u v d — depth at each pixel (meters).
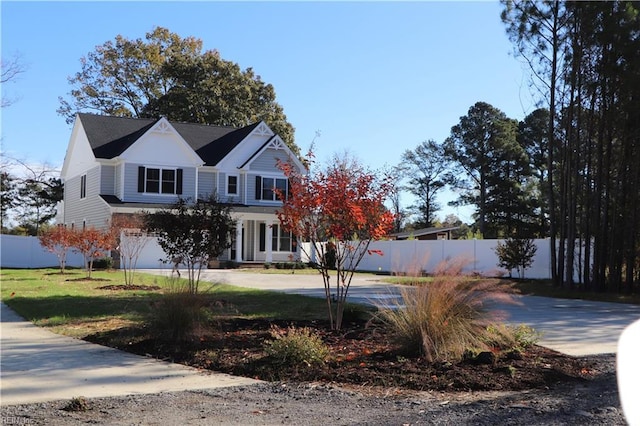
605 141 22.58
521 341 8.77
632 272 21.73
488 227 54.53
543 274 27.75
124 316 12.08
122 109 49.69
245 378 7.10
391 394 6.39
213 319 9.84
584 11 21.23
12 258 32.44
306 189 10.64
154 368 7.59
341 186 10.38
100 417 5.39
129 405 5.84
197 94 45.41
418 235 46.09
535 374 7.20
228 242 14.06
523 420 5.36
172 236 13.38
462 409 5.77
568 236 23.05
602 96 21.64
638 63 20.45
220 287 17.66
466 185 59.78
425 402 6.06
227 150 35.34
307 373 7.18
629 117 21.41
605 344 9.88
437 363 7.62
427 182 63.44
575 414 5.54
